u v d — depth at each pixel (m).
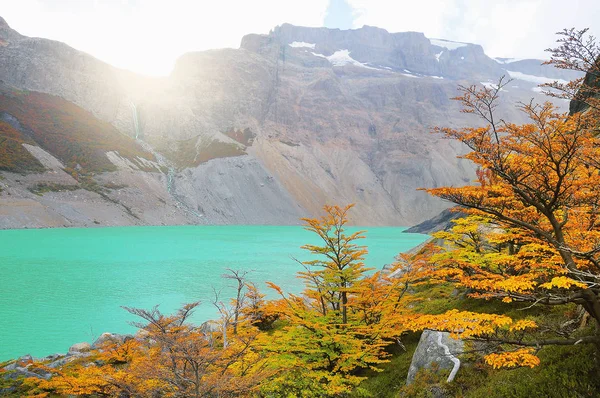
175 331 14.93
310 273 19.66
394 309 20.12
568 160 8.47
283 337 18.97
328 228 19.41
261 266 70.44
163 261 75.12
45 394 19.56
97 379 15.27
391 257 86.19
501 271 16.86
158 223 184.38
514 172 9.49
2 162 164.12
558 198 9.23
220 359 13.17
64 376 17.64
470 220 18.92
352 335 18.20
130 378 14.62
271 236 148.00
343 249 19.62
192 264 71.88
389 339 21.69
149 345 18.92
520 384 10.65
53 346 31.48
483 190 10.05
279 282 55.47
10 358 28.69
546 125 9.27
